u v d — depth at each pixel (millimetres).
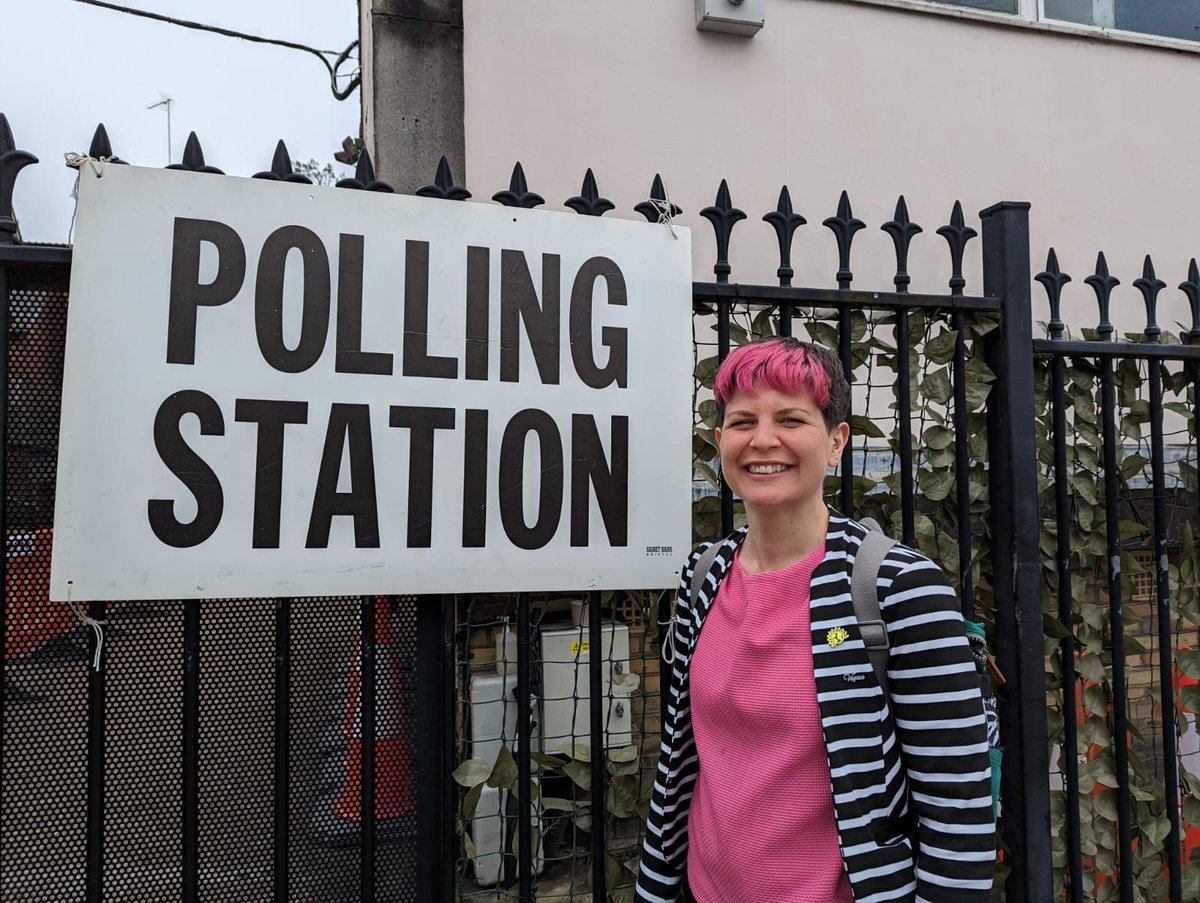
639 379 1831
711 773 1286
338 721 1714
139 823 1591
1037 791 1940
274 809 1639
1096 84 3803
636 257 1852
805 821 1180
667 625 1887
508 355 1755
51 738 1561
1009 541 2006
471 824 1841
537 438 1761
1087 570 2334
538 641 2453
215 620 1643
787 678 1193
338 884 1697
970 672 1149
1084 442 2314
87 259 1532
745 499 1279
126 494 1529
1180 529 2674
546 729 2436
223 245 1607
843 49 3461
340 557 1638
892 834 1163
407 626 1761
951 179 3562
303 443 1629
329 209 1672
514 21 3043
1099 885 2246
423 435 1695
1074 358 2268
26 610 1554
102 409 1525
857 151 3445
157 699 1606
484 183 2967
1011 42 3695
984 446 2092
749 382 1278
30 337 1581
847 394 1345
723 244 1919
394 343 1688
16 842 1536
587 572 1776
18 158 1557
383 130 2764
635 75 3186
